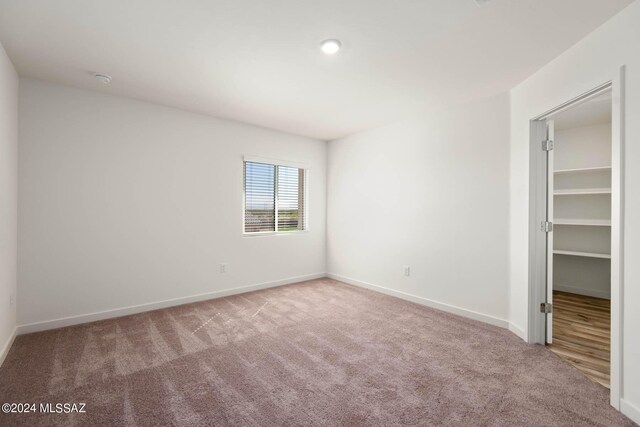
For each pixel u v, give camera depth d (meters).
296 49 2.30
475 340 2.77
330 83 2.92
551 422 1.71
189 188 3.82
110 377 2.12
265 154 4.52
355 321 3.24
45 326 2.91
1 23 1.98
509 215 3.02
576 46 2.17
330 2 1.77
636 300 1.69
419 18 1.92
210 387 2.02
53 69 2.65
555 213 4.37
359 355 2.48
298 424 1.68
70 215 3.05
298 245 4.97
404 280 4.06
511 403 1.87
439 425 1.68
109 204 3.27
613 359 1.83
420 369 2.27
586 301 3.95
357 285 4.75
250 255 4.40
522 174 2.81
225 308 3.64
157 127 3.56
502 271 3.08
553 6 1.78
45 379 2.09
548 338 2.68
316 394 1.95
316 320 3.26
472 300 3.33
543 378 2.15
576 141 4.17
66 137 3.02
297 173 5.02
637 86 1.69
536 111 2.62
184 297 3.79
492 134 3.16
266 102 3.45
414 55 2.38
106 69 2.65
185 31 2.07
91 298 3.17
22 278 2.81
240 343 2.69
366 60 2.46
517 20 1.92
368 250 4.58
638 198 1.68
